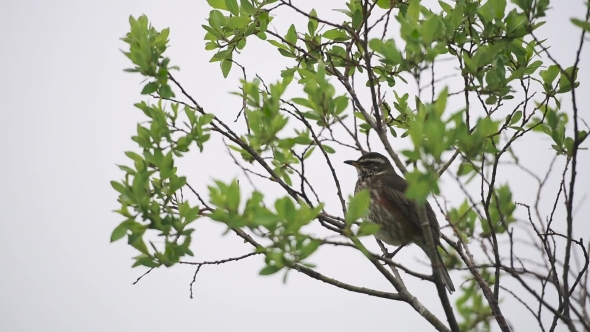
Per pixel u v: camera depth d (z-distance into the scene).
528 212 11.24
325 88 11.09
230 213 9.56
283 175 12.66
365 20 11.12
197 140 11.15
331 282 11.52
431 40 10.36
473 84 11.73
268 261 9.66
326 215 12.23
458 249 13.88
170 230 10.35
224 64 13.98
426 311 11.69
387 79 14.17
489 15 11.81
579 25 9.85
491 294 12.48
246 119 12.16
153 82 11.53
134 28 11.85
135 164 11.29
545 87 12.86
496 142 12.87
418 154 9.25
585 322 9.55
